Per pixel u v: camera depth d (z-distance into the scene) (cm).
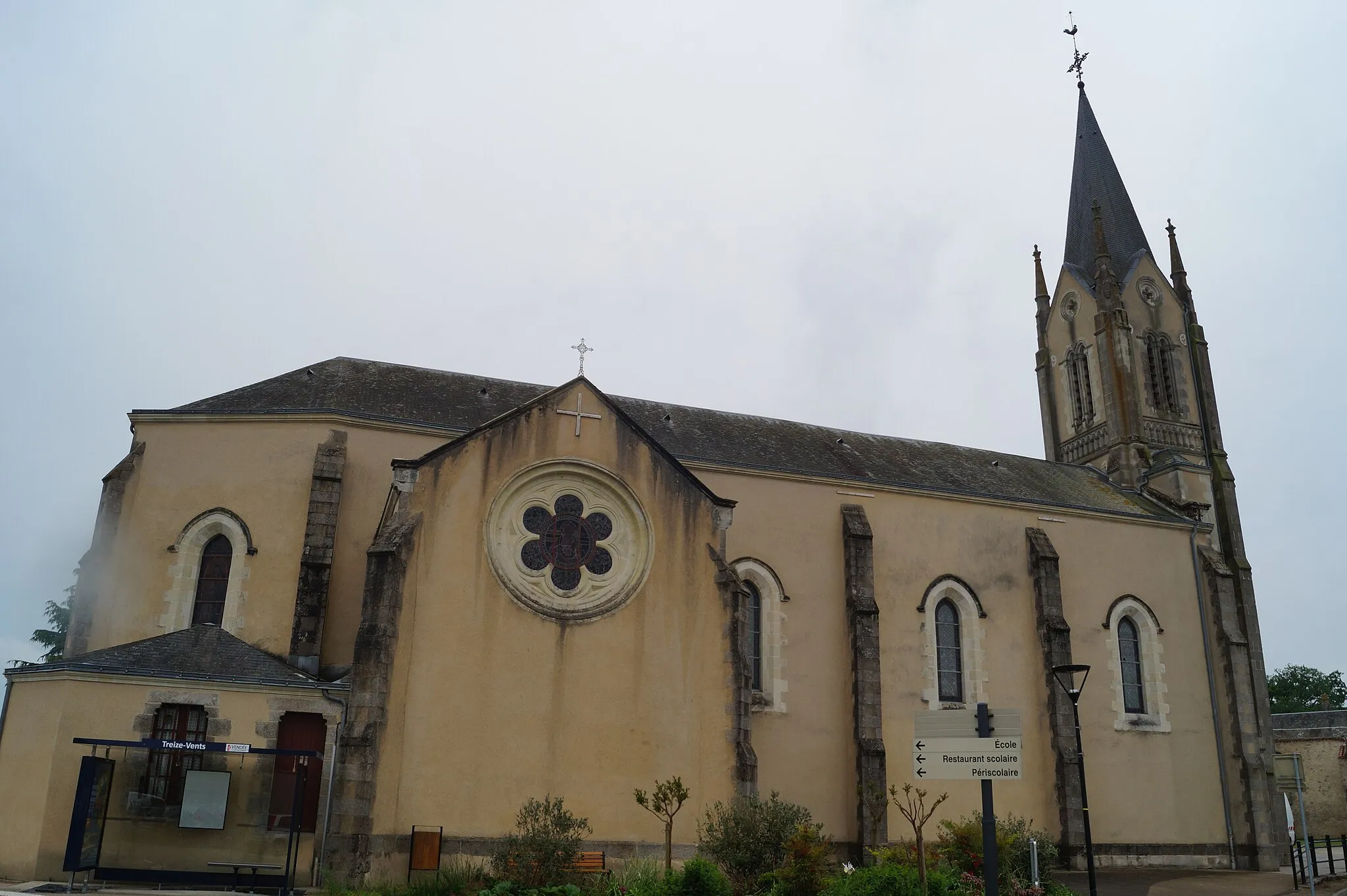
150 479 2781
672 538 2480
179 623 2664
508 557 2352
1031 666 3450
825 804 3002
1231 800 3638
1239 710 3706
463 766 2161
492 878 1942
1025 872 2273
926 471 3794
